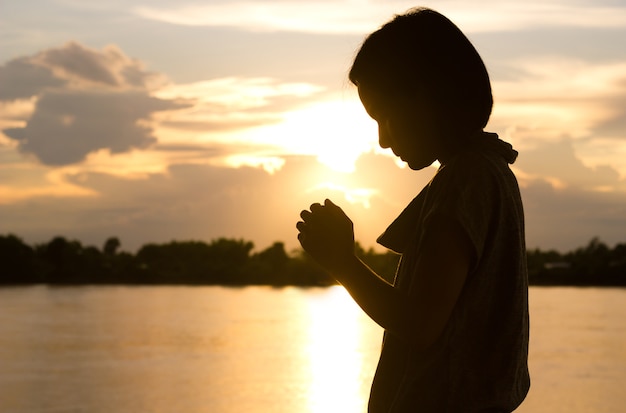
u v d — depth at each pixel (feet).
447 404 5.95
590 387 133.59
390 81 6.31
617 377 144.46
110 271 546.67
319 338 236.43
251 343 221.05
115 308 368.07
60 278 538.88
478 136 6.38
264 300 442.09
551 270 482.28
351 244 6.07
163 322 293.43
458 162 6.16
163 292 504.43
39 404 126.11
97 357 189.26
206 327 272.31
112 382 148.87
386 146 6.59
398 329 5.78
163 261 556.10
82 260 536.42
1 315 324.19
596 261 496.23
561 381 140.46
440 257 5.79
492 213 6.04
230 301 432.25
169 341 227.61
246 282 554.46
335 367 169.17
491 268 6.03
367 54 6.42
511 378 5.99
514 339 6.04
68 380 151.74
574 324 268.21
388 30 6.38
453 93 6.26
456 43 6.30
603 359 171.32
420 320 5.70
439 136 6.35
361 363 177.06
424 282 5.76
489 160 6.18
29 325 277.44
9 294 467.93
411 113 6.32
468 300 5.99
